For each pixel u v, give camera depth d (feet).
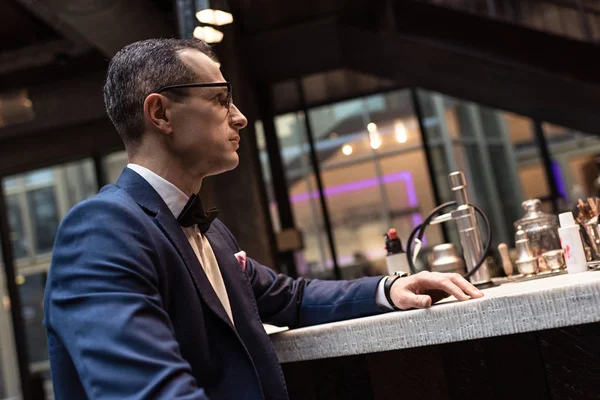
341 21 19.77
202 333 3.67
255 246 16.31
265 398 4.02
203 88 4.02
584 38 17.51
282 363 4.94
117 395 2.95
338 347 4.35
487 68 19.77
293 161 26.09
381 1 19.52
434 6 19.66
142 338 3.05
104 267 3.25
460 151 28.09
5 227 23.95
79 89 21.31
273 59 21.43
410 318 4.12
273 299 4.90
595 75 18.52
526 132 28.43
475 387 4.27
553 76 18.80
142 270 3.33
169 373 2.98
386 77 23.13
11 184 26.99
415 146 25.93
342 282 4.92
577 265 4.90
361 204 26.20
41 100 21.48
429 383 4.42
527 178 28.37
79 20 14.53
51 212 26.73
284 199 24.66
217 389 3.69
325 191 26.40
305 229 25.81
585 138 27.66
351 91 25.11
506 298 3.82
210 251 4.26
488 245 5.50
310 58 21.84
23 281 26.27
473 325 3.92
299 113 26.11
